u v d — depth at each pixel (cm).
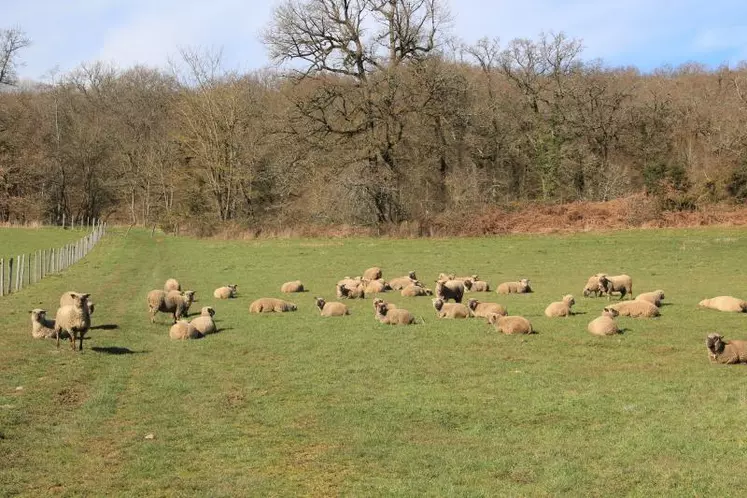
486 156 7694
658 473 915
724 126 7269
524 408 1230
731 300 2242
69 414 1217
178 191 8238
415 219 5947
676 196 5725
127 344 1819
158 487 915
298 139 6078
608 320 1878
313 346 1783
